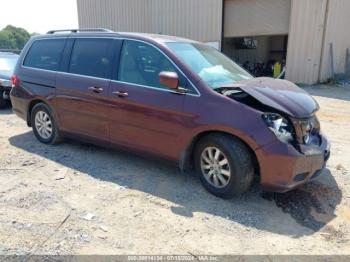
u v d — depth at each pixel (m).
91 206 3.51
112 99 4.32
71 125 4.97
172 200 3.67
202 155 3.79
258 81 4.02
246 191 3.90
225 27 16.69
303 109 3.50
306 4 13.79
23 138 5.89
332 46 14.75
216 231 3.11
